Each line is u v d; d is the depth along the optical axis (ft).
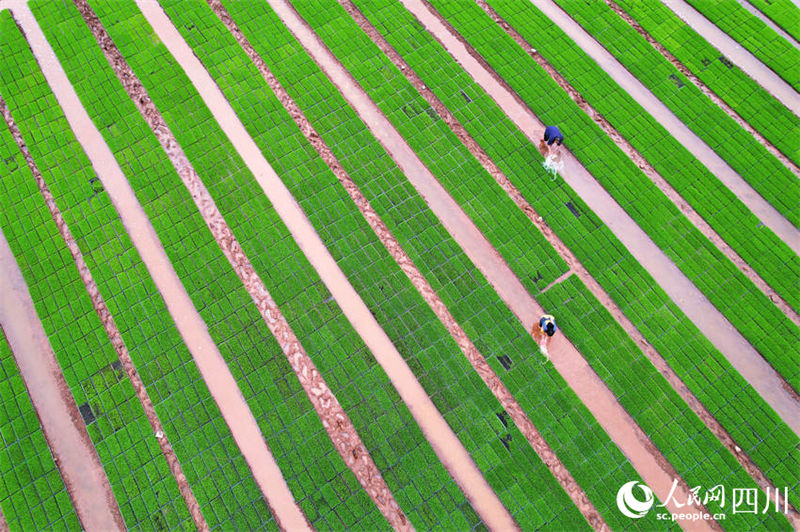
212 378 57.77
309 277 63.05
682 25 83.61
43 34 78.54
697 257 65.62
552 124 74.59
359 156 70.95
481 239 66.28
